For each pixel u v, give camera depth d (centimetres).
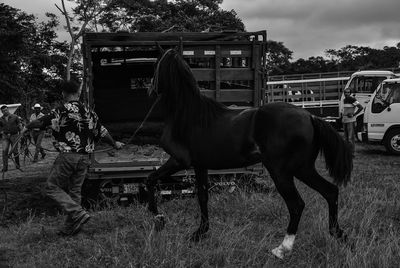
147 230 549
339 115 2103
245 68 756
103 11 2942
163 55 554
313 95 2269
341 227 566
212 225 590
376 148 1616
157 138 905
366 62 6444
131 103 995
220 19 3466
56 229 602
